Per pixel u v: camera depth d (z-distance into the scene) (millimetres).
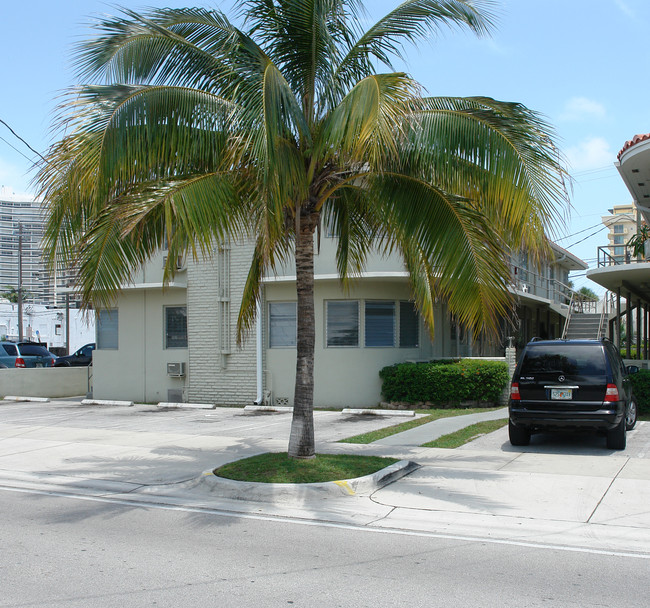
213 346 19703
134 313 21188
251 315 12000
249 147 8359
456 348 20797
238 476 9094
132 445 12734
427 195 9250
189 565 5941
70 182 8258
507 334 23828
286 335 18922
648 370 15875
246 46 8930
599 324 25781
